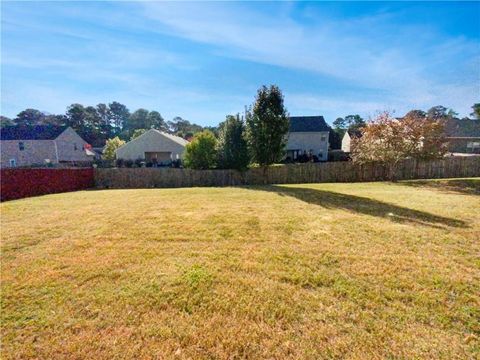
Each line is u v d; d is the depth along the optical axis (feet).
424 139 48.52
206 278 10.77
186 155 59.36
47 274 11.48
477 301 8.84
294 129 108.78
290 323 7.96
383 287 9.82
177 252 13.71
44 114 216.13
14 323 8.21
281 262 12.18
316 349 6.88
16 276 11.34
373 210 22.52
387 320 7.95
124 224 19.48
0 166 105.81
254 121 50.93
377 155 51.37
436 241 14.53
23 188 43.91
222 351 6.94
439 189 37.63
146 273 11.37
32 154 112.98
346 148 137.69
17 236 16.99
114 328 7.92
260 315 8.38
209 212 22.85
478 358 6.44
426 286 9.82
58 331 7.82
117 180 60.95
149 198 32.68
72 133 128.57
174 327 7.91
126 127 263.70
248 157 54.54
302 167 56.34
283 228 17.49
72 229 18.47
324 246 14.05
